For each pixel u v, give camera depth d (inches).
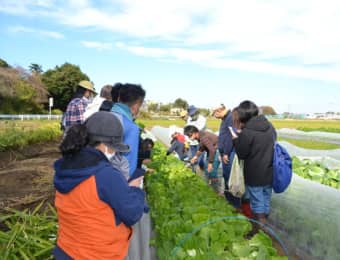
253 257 108.0
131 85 134.7
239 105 176.4
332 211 161.5
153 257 135.2
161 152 363.3
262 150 166.6
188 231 125.1
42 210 203.3
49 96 2203.5
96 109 219.3
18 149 474.9
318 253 170.4
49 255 133.2
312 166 287.6
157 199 180.4
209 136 273.3
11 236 133.5
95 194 79.7
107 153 89.5
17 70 1644.9
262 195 173.9
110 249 83.7
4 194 241.0
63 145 83.5
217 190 289.1
